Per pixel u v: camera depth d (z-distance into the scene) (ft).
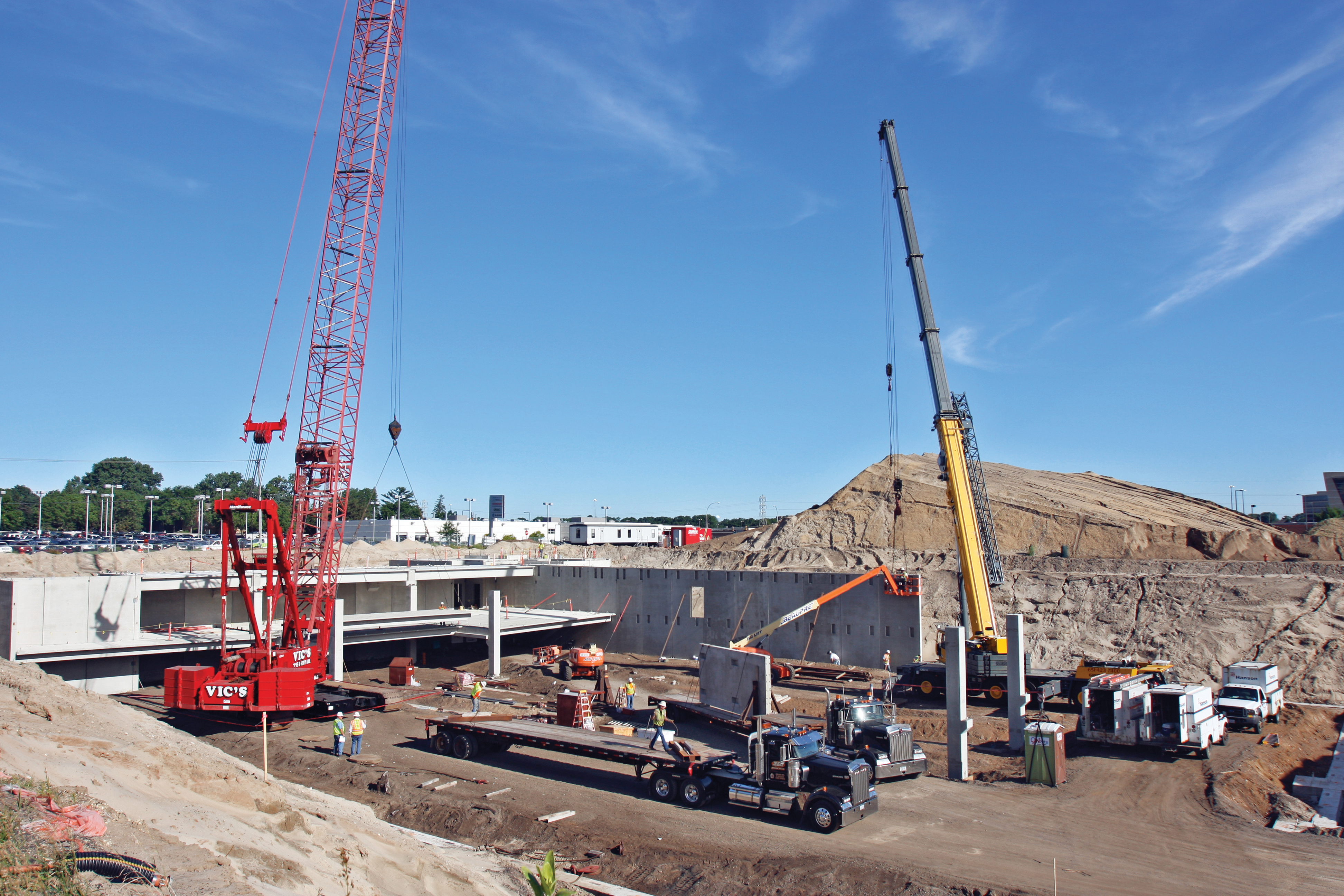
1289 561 208.23
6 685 67.56
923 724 130.93
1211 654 159.74
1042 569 217.36
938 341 154.61
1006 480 344.69
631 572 211.00
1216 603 172.14
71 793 47.29
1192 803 90.89
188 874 42.55
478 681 154.92
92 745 58.08
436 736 114.01
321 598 154.92
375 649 203.10
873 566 243.60
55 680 73.61
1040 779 98.53
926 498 301.02
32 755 52.24
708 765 91.50
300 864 50.06
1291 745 116.57
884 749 101.04
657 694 163.73
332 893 48.60
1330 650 151.43
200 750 72.69
